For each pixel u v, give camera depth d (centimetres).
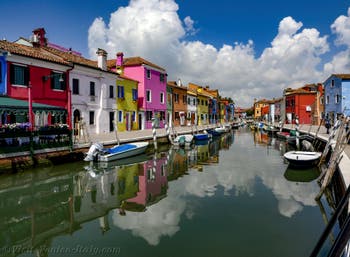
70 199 907
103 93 2423
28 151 1223
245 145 2714
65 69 1998
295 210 769
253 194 929
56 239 606
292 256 514
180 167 1469
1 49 1534
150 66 3228
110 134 2302
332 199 872
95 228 659
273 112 7325
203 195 923
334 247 186
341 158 1080
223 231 625
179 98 4228
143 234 616
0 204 860
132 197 914
